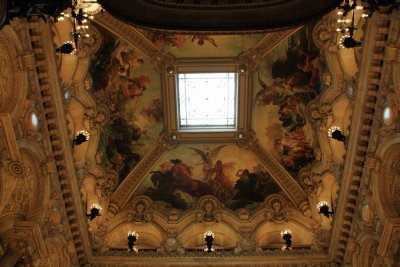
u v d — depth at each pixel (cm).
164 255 1592
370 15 1051
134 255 1590
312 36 1491
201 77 1742
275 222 1688
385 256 1259
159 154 1775
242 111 1739
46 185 1322
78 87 1477
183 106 1791
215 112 1819
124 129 1714
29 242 1186
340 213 1503
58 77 1291
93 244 1603
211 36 1611
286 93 1658
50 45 1225
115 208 1694
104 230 1648
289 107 1672
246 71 1670
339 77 1448
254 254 1584
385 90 1213
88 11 1237
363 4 1220
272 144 1745
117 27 1532
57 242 1409
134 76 1664
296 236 1681
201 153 1792
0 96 1145
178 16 1025
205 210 1717
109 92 1627
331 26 1414
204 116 1823
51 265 1405
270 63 1644
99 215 1592
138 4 997
